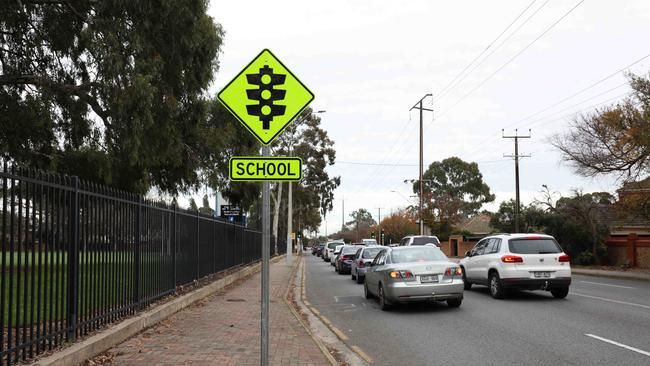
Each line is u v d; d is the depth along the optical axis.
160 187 21.59
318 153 55.78
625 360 7.75
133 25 15.98
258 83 5.97
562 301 14.52
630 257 30.92
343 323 11.62
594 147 26.97
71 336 7.32
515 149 46.25
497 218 49.72
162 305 11.19
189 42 16.81
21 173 6.14
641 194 26.06
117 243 9.21
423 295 12.80
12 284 5.88
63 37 16.66
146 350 7.93
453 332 10.20
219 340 8.77
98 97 16.58
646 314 11.99
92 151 17.31
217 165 21.39
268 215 5.68
